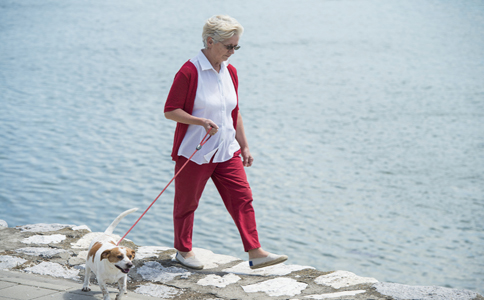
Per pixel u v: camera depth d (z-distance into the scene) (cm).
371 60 5238
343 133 2831
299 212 1770
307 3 9394
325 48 5869
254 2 9331
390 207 1855
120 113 2988
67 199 1739
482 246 1558
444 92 3869
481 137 2747
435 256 1489
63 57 4816
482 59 5181
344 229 1650
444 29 6919
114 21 7244
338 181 2098
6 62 4469
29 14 7531
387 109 3384
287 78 4412
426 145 2622
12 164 2048
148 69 4450
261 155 2409
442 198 1947
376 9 8688
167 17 7731
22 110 2938
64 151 2252
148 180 1952
